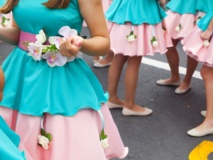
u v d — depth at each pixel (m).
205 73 2.77
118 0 2.83
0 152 1.20
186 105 3.37
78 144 1.56
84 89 1.60
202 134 2.87
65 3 1.45
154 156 2.64
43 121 1.57
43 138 1.56
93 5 1.50
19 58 1.63
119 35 2.77
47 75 1.56
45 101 1.55
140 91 3.61
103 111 1.75
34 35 1.54
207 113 2.89
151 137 2.87
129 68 2.98
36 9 1.47
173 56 3.50
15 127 1.65
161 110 3.28
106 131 1.77
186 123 3.08
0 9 1.57
